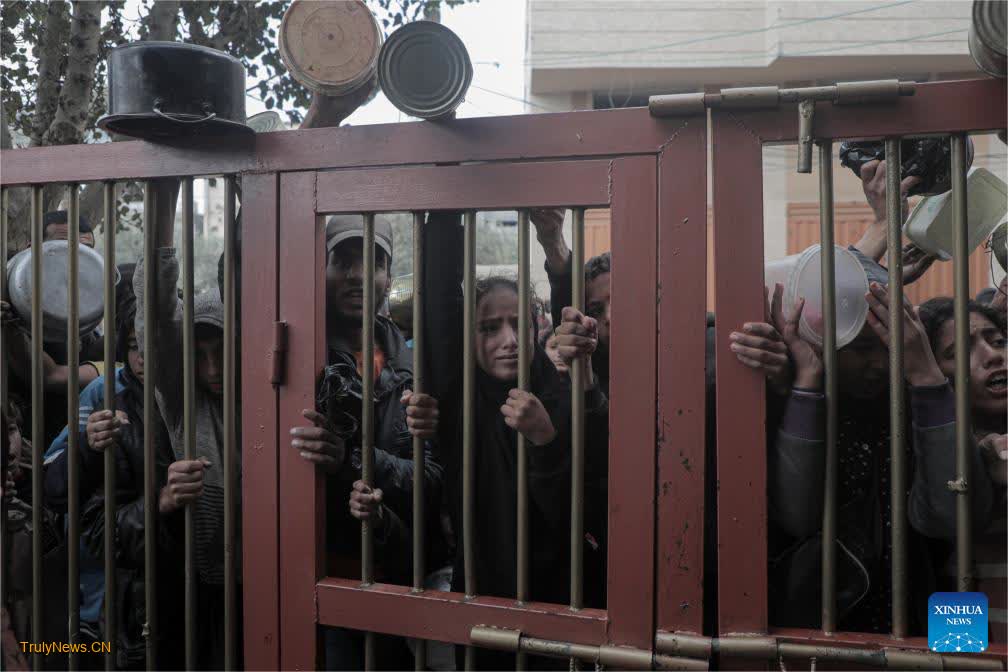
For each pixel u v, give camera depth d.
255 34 3.60
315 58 1.66
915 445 1.46
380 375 2.10
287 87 3.66
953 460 1.42
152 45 1.58
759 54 8.34
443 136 1.55
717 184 1.41
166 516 1.85
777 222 8.42
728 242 1.41
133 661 1.93
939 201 1.67
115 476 1.86
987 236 1.84
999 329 1.67
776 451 1.47
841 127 1.36
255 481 1.70
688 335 1.44
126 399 2.05
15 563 2.07
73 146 1.82
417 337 1.62
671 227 1.44
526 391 1.56
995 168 7.08
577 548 1.52
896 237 1.35
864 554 1.55
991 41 1.26
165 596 1.93
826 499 1.40
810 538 1.57
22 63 3.62
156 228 1.86
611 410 1.48
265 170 1.68
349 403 1.71
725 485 1.42
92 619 2.03
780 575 1.60
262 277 1.69
